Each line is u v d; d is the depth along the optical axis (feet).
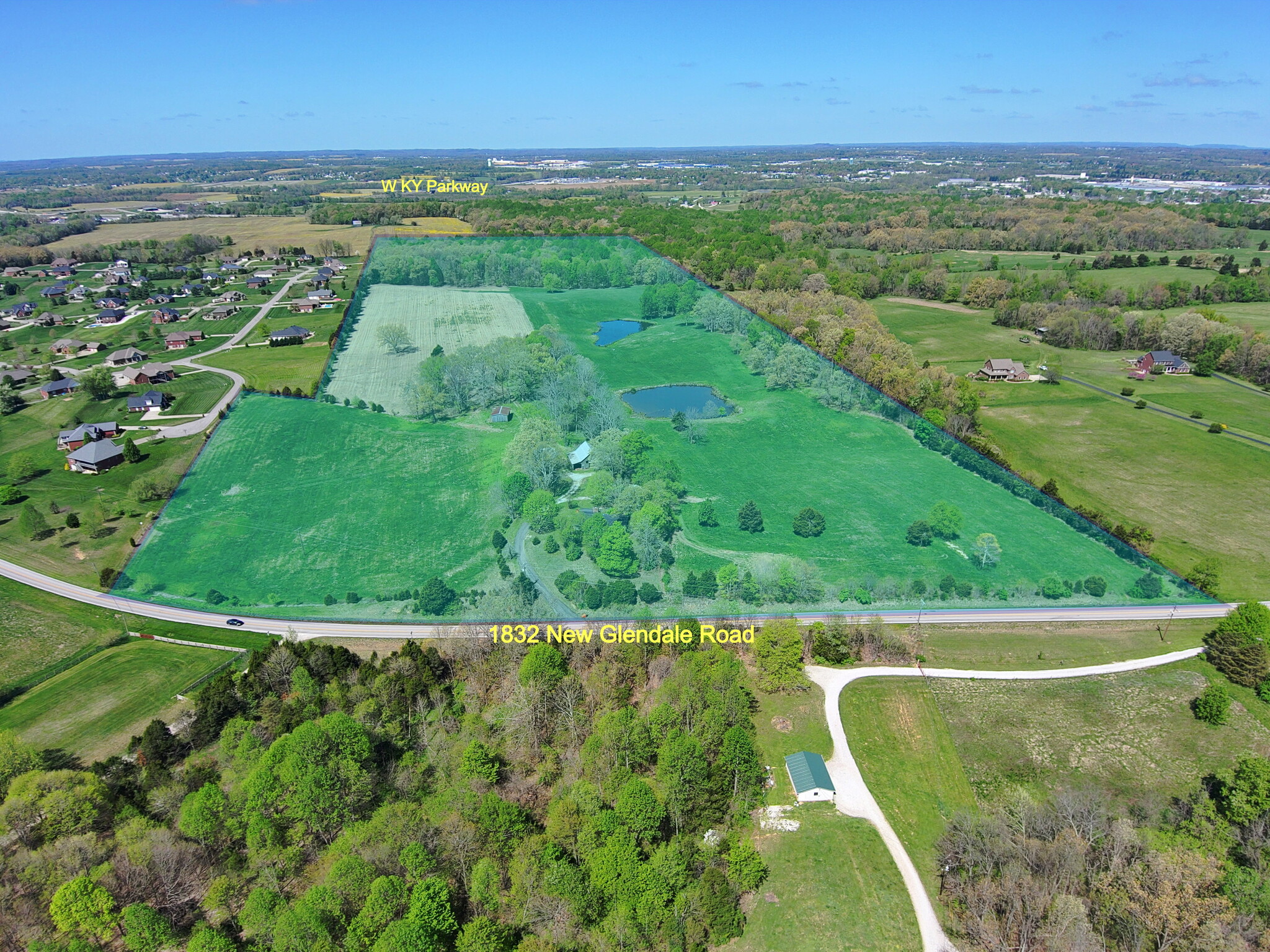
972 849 175.32
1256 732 207.62
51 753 205.57
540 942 146.30
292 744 174.70
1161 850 167.22
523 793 188.55
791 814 191.72
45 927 146.82
